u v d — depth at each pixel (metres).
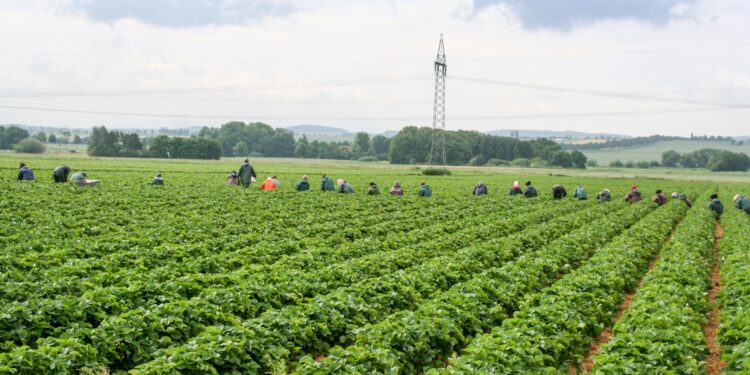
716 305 19.92
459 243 29.05
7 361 11.14
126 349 12.88
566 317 15.56
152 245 24.67
